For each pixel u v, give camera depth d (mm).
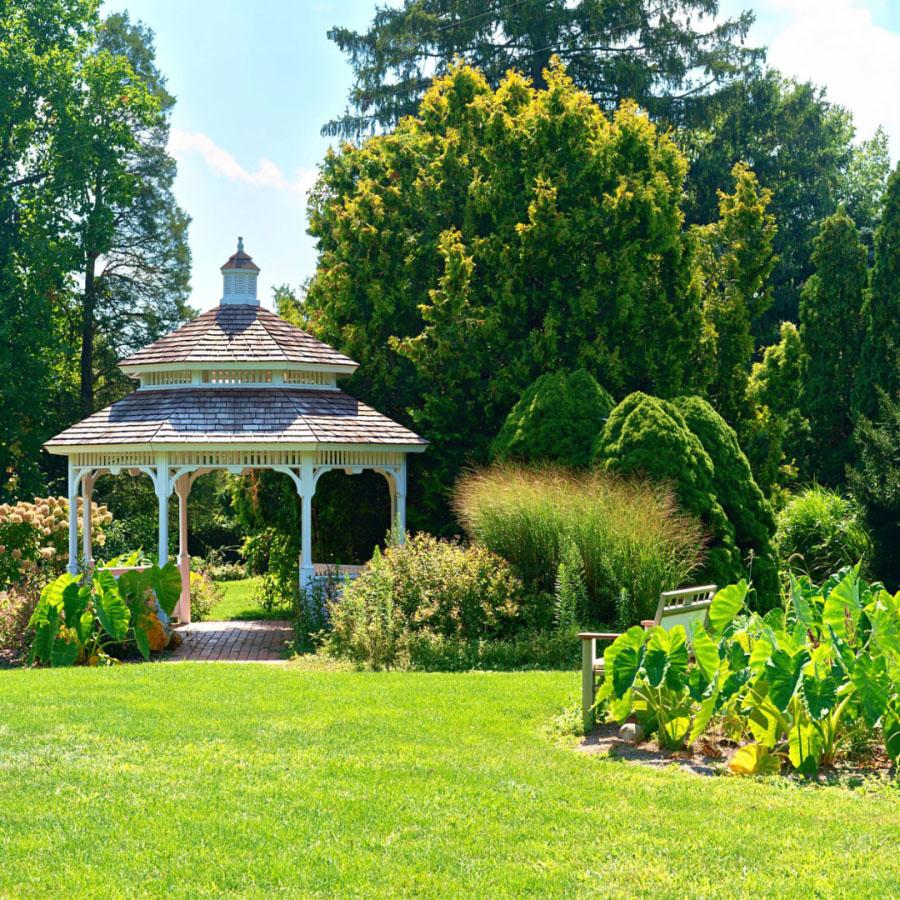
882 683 7855
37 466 27797
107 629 14695
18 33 27688
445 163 21109
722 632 8992
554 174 19922
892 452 19406
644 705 8828
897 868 6031
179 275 37875
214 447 16781
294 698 10336
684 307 20516
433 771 7879
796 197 37312
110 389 36250
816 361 26250
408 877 5934
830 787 7652
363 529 21312
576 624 13617
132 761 8117
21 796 7285
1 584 18266
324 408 17906
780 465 25031
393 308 20891
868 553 19312
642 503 14469
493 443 18156
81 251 27844
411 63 35000
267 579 22828
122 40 39906
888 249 24859
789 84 38312
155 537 30078
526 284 20094
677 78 34156
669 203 20359
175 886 5820
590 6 33062
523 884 5832
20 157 28438
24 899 5656
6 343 26625
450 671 13133
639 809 7074
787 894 5688
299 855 6246
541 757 8336
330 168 23297
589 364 19500
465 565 14516
